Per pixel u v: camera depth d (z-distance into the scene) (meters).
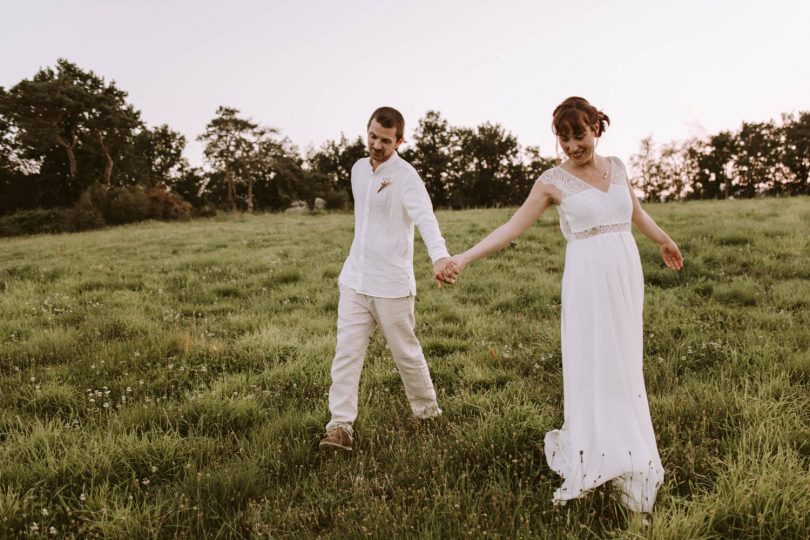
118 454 3.07
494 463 2.89
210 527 2.58
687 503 2.38
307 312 6.62
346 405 3.32
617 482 2.52
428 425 3.47
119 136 52.16
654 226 3.10
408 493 2.73
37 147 48.03
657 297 6.27
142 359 4.85
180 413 3.69
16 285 8.58
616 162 2.71
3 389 4.25
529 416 3.29
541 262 9.15
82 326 6.12
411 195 3.21
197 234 18.28
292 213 40.16
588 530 2.26
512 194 73.69
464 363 4.64
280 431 3.41
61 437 3.29
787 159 59.69
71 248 15.52
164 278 9.16
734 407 3.28
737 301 6.08
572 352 2.64
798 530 2.19
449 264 2.90
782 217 11.07
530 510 2.52
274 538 2.44
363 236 3.32
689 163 60.47
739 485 2.41
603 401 2.55
